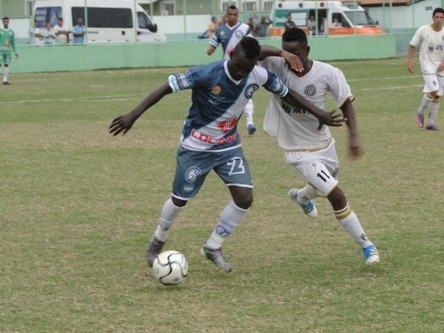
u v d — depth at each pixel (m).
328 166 15.62
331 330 12.06
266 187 22.59
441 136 31.41
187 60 79.12
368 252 14.95
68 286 14.29
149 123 36.41
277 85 14.48
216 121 14.33
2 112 41.31
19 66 74.06
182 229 18.19
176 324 12.39
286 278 14.62
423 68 33.03
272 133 15.65
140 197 21.48
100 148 29.41
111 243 17.12
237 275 14.85
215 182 23.20
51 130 34.28
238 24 34.12
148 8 90.88
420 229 17.88
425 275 14.61
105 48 76.31
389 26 89.94
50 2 76.75
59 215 19.56
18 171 25.03
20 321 12.59
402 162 25.95
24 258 16.05
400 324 12.26
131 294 13.84
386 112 39.47
